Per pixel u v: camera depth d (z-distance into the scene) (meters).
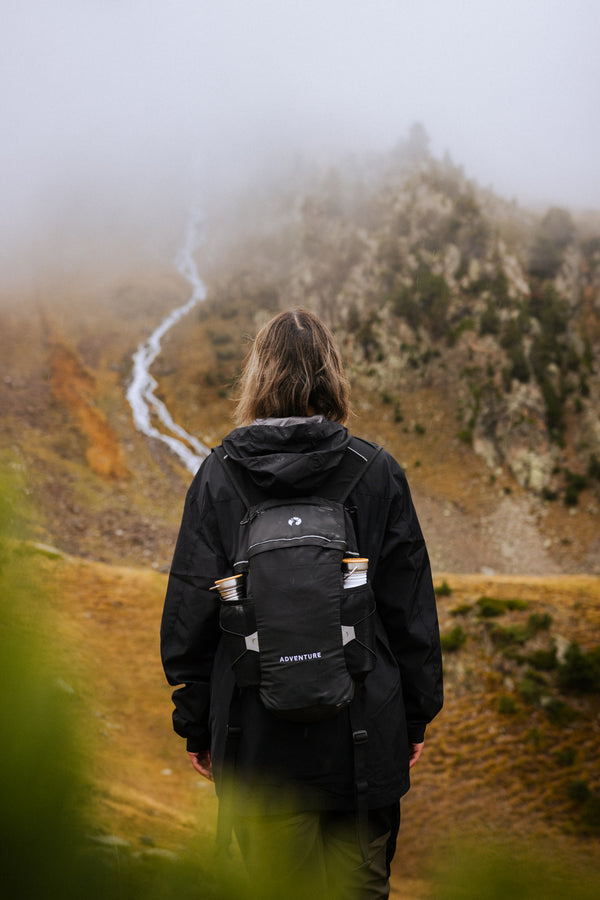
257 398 1.92
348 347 106.50
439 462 86.75
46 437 78.38
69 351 108.25
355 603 1.62
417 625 1.81
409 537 1.81
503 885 0.49
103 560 49.06
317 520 1.68
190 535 1.78
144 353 113.75
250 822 1.08
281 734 1.61
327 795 1.61
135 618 14.48
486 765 18.73
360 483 1.79
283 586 1.61
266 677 1.58
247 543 1.70
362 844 1.58
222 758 1.64
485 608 24.91
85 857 0.46
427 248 114.56
